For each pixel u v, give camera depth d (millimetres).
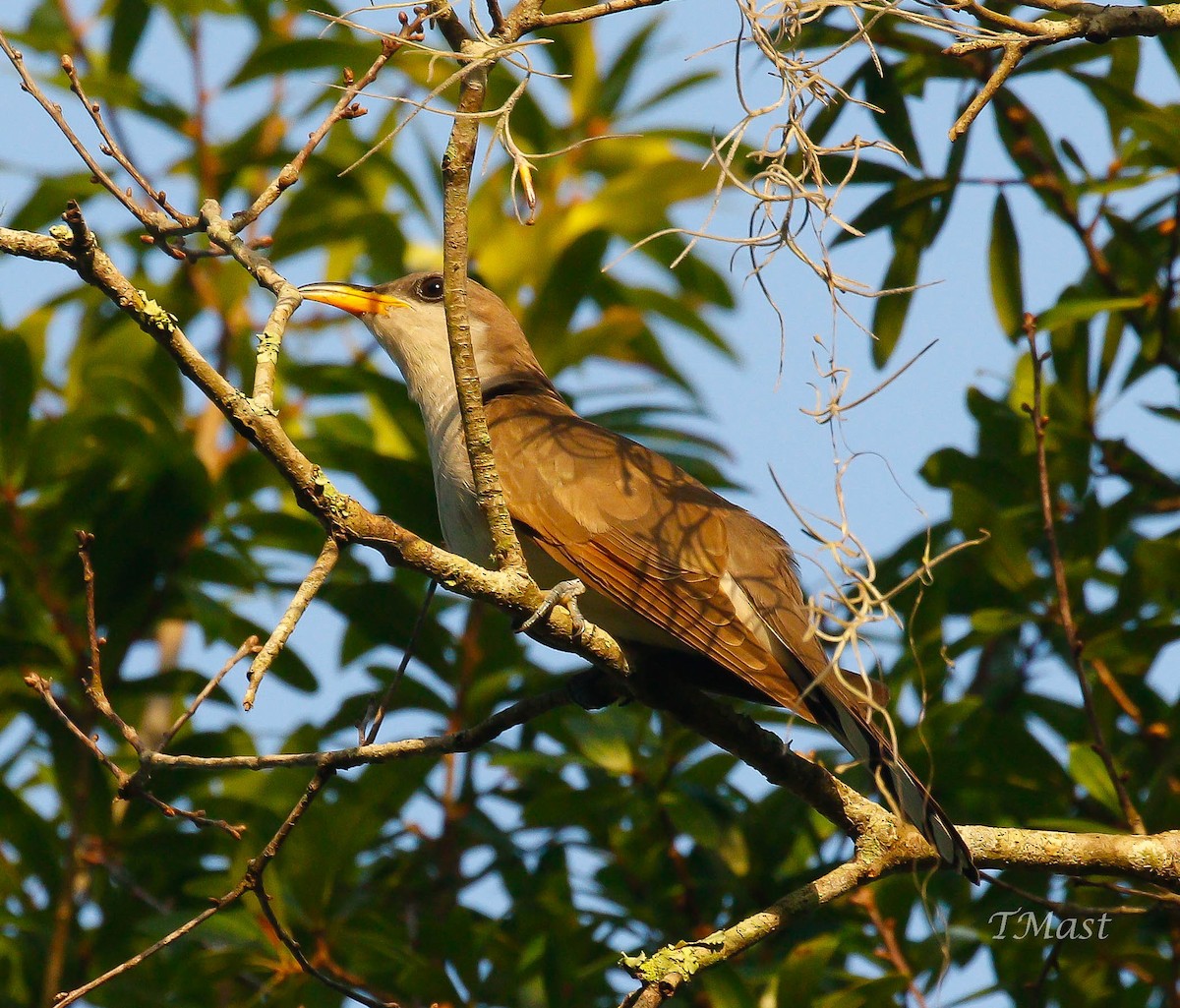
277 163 12320
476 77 6262
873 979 8539
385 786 9914
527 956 9508
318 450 10797
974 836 7309
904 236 10266
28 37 12797
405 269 12492
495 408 9438
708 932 9789
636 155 13125
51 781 11492
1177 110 11016
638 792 9906
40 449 10336
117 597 10547
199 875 10398
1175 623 9789
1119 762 9797
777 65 6566
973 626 9812
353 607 10703
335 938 9461
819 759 10414
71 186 11938
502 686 10641
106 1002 9430
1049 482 10656
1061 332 10859
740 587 8352
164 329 5938
